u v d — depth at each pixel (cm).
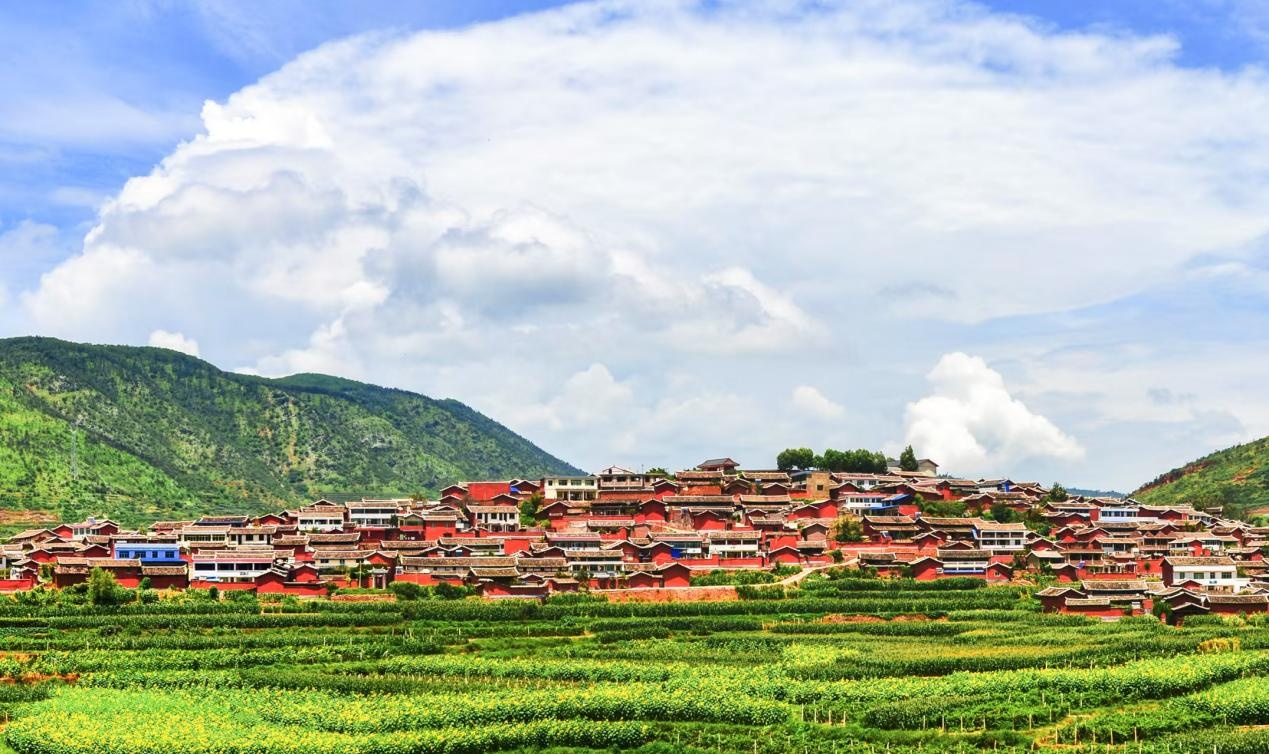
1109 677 18462
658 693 17975
